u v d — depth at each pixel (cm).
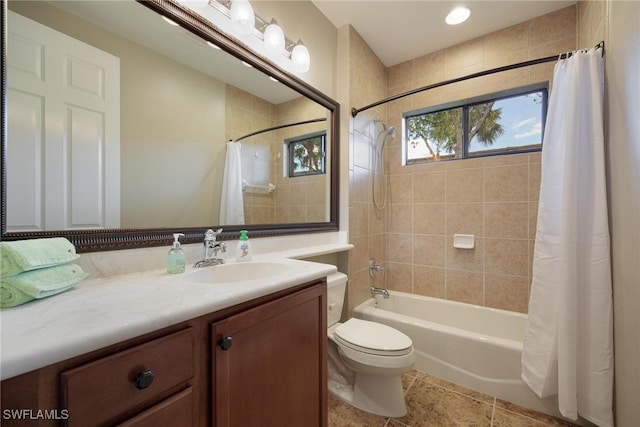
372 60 238
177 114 116
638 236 105
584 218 133
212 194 129
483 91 216
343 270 203
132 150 101
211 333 69
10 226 73
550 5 187
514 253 205
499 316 204
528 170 201
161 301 64
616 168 121
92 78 91
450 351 173
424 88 186
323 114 194
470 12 193
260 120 152
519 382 152
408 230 251
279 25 158
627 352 113
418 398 158
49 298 66
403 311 242
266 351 84
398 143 257
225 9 128
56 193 82
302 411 98
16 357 39
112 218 95
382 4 186
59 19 83
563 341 128
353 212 210
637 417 106
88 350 46
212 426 69
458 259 227
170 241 108
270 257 139
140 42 103
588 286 130
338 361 168
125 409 53
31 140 77
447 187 232
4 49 73
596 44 146
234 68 138
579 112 135
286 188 168
